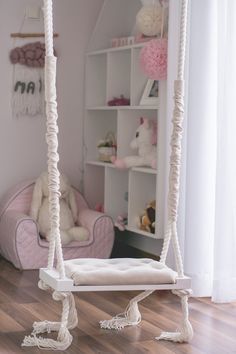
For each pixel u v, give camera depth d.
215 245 3.07
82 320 2.81
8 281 3.37
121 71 3.91
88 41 4.15
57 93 4.11
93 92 4.13
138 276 2.54
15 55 3.96
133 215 3.70
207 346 2.55
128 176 3.92
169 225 2.68
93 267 2.60
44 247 3.65
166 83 3.38
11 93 3.99
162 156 3.42
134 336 2.64
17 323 2.75
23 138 4.04
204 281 3.19
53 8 4.06
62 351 2.48
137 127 3.80
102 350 2.50
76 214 3.89
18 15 3.98
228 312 2.95
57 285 2.47
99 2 4.16
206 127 3.15
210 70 3.14
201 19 3.11
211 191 3.18
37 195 3.78
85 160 4.15
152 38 3.62
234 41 2.98
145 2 3.66
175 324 2.78
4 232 3.76
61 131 4.13
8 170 4.02
